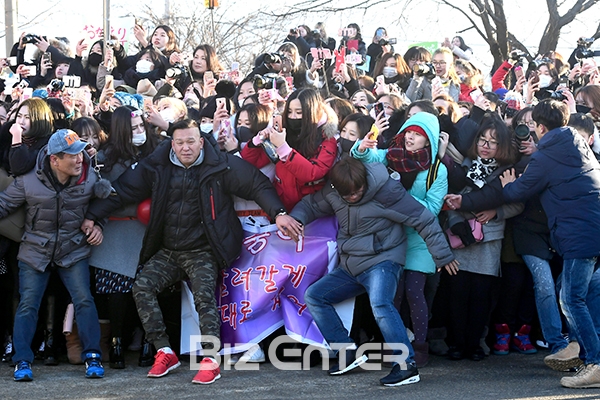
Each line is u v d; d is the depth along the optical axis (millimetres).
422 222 5602
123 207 5883
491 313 6484
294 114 5906
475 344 6180
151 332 5664
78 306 5664
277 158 5863
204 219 5707
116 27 10438
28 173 5641
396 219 5645
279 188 5984
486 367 5980
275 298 5949
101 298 6117
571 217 5492
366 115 6008
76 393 5184
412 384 5445
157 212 5703
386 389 5312
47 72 8812
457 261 6027
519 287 6289
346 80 8000
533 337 6695
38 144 5797
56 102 6090
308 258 5934
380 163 5684
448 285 6297
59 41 9570
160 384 5426
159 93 7691
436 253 5605
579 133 5891
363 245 5652
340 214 5727
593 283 5734
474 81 8469
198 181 5723
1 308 6227
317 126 5898
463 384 5453
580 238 5445
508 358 6297
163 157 5766
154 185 5727
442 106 6398
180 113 6508
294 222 5707
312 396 5141
